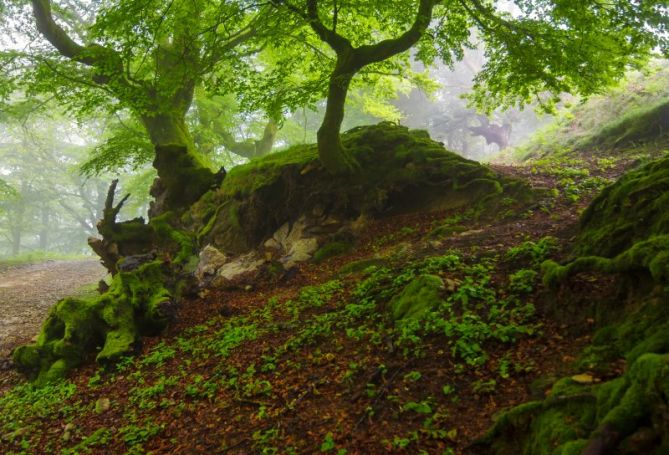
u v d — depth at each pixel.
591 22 9.70
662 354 3.04
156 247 12.54
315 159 12.85
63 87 15.19
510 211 9.96
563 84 11.15
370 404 4.70
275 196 13.37
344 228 12.36
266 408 5.29
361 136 13.38
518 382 4.29
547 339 4.74
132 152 18.78
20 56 15.80
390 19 12.60
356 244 11.79
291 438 4.61
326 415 4.80
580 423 3.07
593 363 3.82
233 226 13.88
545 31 10.56
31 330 13.38
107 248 13.15
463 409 4.23
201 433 5.21
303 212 12.83
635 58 10.79
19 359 8.63
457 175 11.93
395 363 5.31
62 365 8.39
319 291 8.86
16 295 19.02
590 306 4.68
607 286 4.70
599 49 10.16
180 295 10.55
